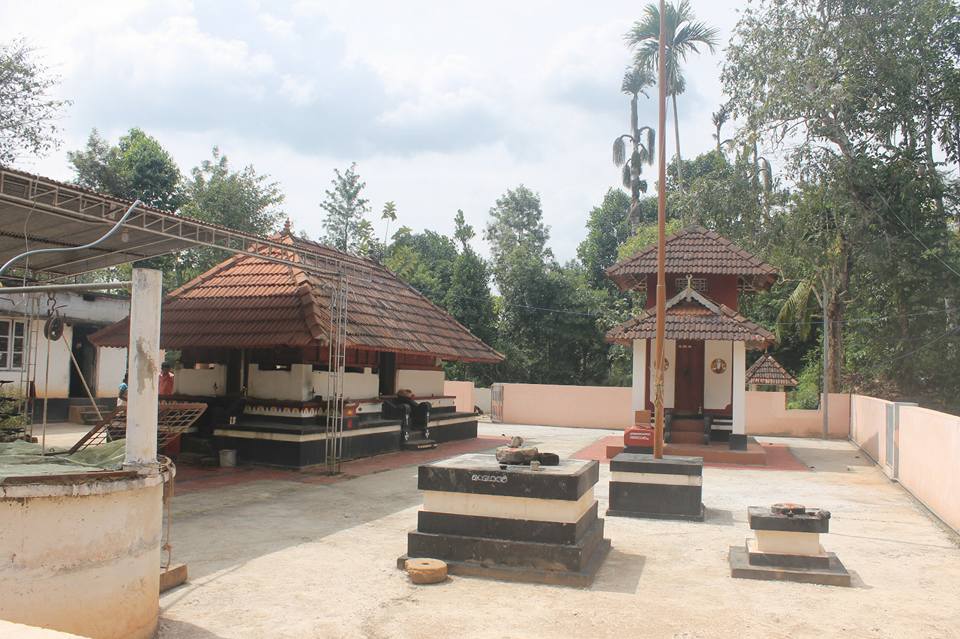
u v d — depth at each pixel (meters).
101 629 4.97
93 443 9.35
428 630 5.77
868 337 27.36
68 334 23.33
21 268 14.13
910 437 13.06
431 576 6.98
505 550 7.27
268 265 17.20
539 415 28.91
